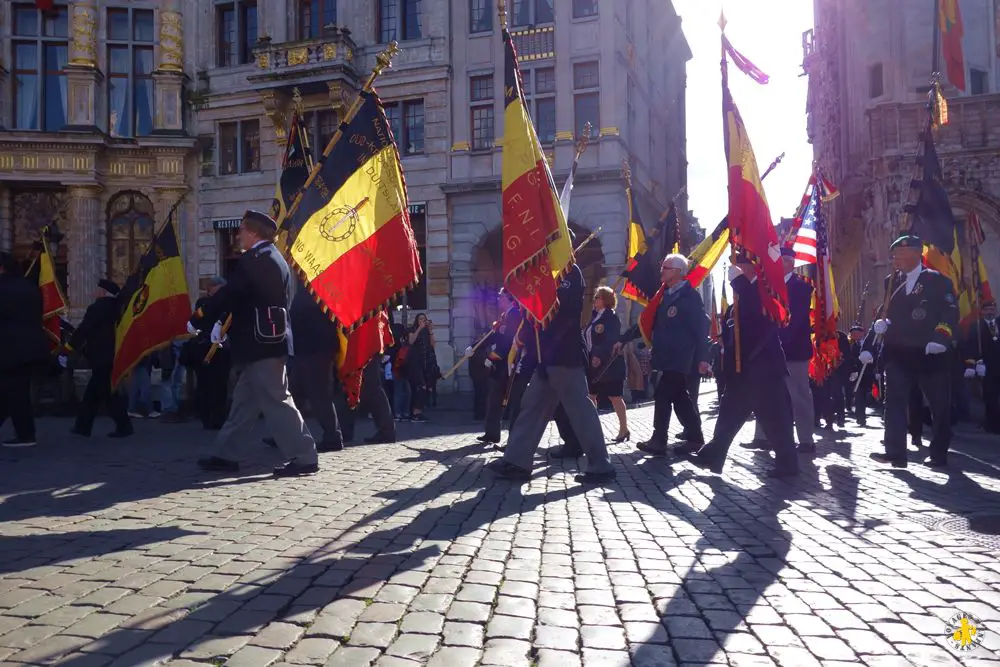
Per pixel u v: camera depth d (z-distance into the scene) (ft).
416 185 81.56
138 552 12.47
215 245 87.30
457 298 80.02
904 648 8.64
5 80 86.38
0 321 28.12
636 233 42.63
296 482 19.88
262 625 9.12
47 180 83.71
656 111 101.60
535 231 20.11
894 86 74.02
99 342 32.55
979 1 76.59
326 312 21.25
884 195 66.80
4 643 8.48
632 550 13.04
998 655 8.46
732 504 17.48
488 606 9.96
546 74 79.71
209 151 87.66
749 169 21.83
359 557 12.29
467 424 42.01
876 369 34.63
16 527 14.32
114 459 24.70
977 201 65.67
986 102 65.82
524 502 17.49
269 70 81.76
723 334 22.03
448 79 81.00
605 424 43.11
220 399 36.81
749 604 10.18
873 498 18.33
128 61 88.53
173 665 7.93
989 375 34.83
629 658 8.32
